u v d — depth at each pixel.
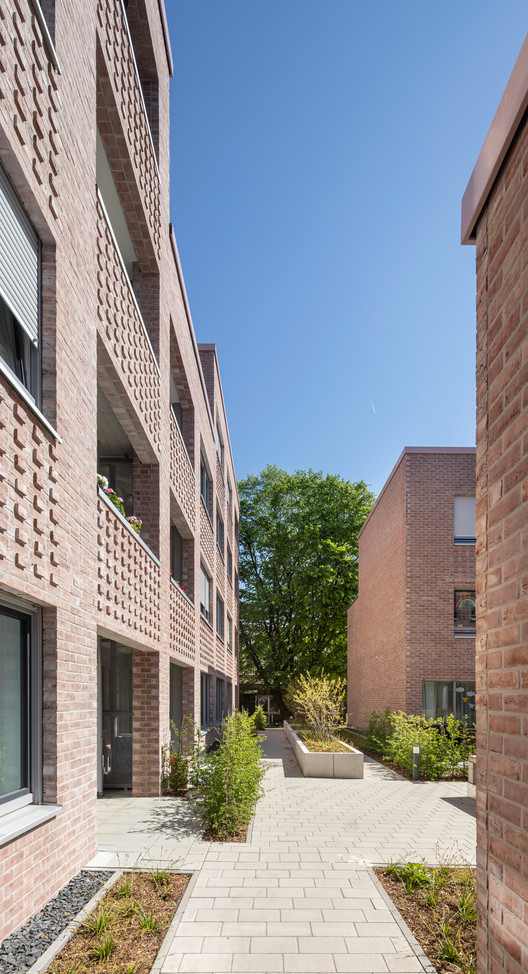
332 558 33.94
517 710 2.38
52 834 4.99
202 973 4.00
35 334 4.97
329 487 36.62
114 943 4.23
